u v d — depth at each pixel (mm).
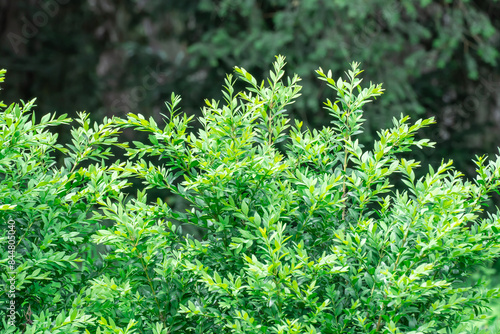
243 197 2865
